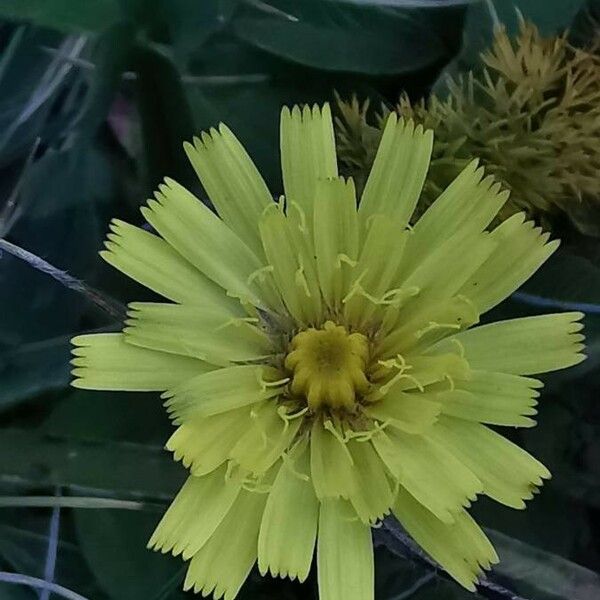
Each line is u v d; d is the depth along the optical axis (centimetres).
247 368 9
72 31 11
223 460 8
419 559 10
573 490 12
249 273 9
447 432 9
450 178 10
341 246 9
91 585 12
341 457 9
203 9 11
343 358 9
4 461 11
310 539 8
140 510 11
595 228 11
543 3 11
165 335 9
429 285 9
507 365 9
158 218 9
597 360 11
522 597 11
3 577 11
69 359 11
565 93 10
